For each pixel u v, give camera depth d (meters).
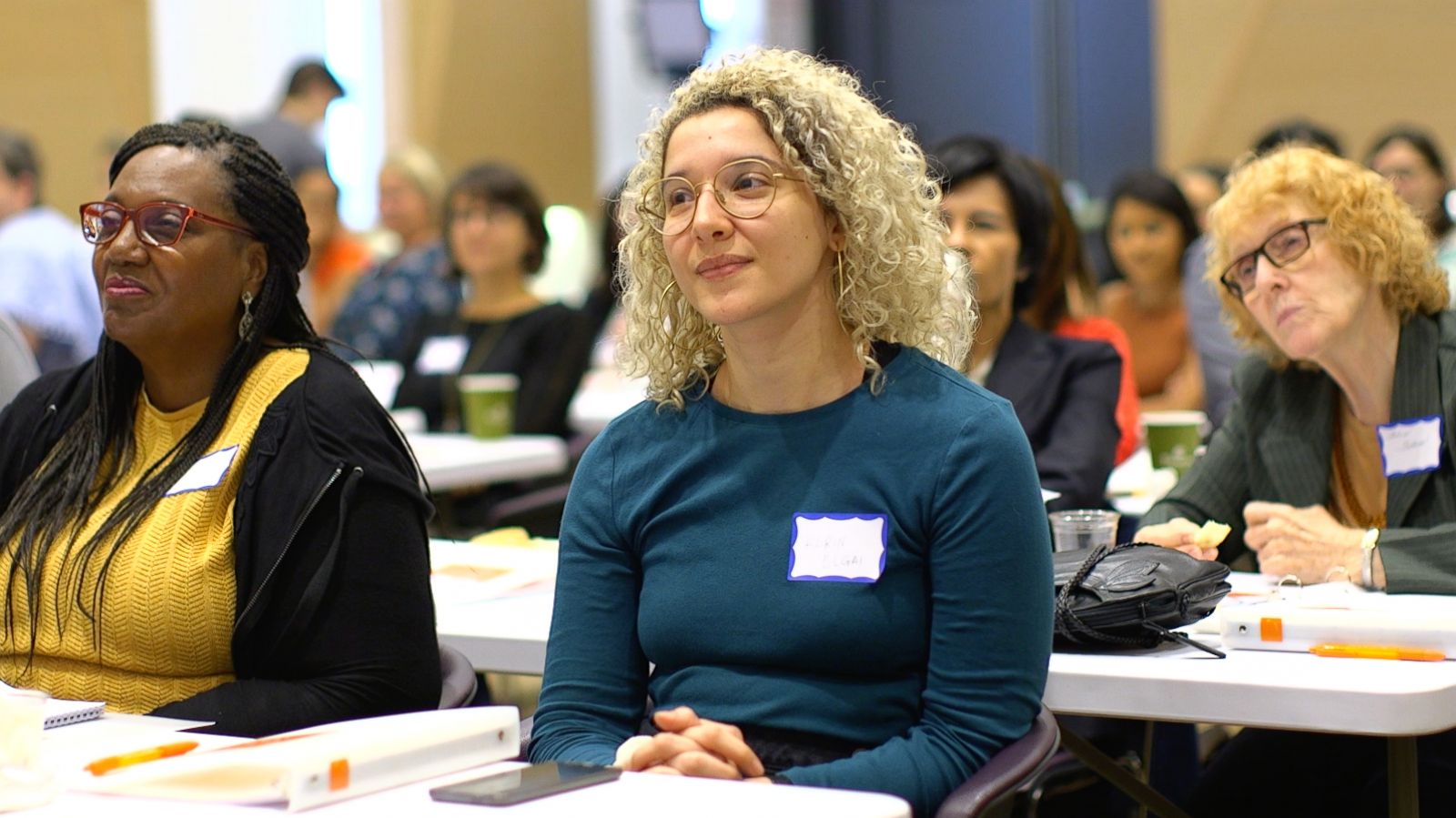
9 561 2.61
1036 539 2.16
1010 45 12.01
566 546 2.41
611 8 12.73
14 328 3.85
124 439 2.64
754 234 2.20
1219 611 2.49
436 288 7.67
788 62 2.32
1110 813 3.30
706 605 2.23
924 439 2.19
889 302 2.29
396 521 2.46
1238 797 2.96
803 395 2.28
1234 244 3.15
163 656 2.48
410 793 1.72
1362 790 2.88
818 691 2.18
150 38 10.92
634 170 2.46
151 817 1.65
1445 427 2.97
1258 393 3.32
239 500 2.46
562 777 1.75
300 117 8.13
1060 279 4.36
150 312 2.52
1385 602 2.54
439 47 11.69
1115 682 2.29
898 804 1.64
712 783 1.74
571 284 9.40
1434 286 3.05
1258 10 10.59
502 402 5.87
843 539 2.18
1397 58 10.33
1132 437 4.54
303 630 2.40
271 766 1.66
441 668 2.57
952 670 2.13
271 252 2.63
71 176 11.06
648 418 2.40
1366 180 3.07
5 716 1.69
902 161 2.36
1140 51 11.38
